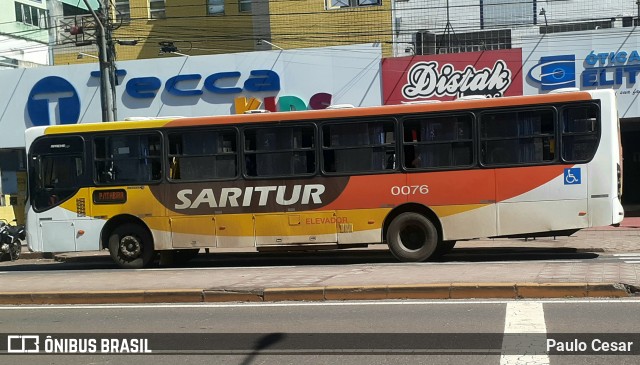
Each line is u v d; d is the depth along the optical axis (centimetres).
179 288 1079
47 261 1958
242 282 1118
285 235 1429
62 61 3528
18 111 2491
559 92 1353
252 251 1850
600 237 1972
